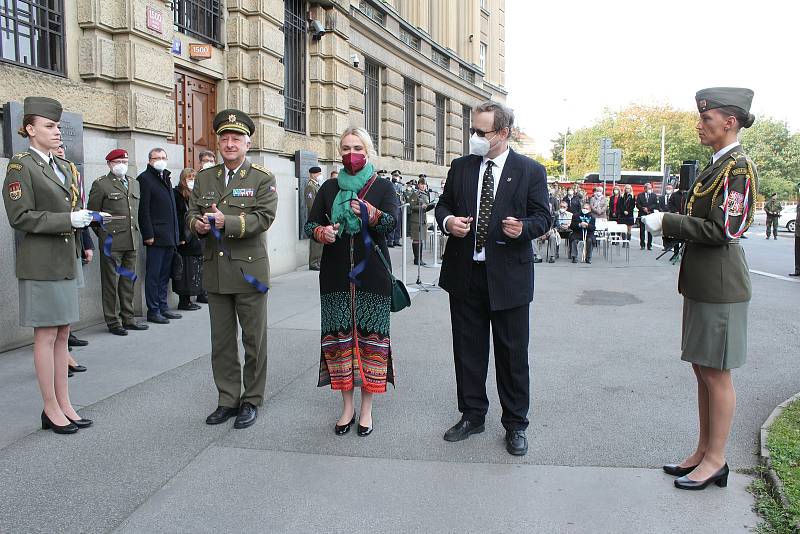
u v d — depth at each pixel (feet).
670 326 25.44
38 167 13.70
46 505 11.02
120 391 16.87
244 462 12.78
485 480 12.05
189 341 22.00
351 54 52.31
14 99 20.42
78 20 23.72
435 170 77.15
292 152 40.09
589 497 11.39
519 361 13.38
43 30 22.34
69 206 14.24
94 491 11.53
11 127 19.76
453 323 14.25
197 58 30.76
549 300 31.42
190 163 31.42
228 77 33.86
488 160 13.62
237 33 33.50
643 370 19.19
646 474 12.26
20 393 16.51
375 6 57.21
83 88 23.17
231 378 15.16
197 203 14.87
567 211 54.08
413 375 18.69
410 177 69.21
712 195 11.14
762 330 24.70
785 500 10.83
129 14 24.40
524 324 13.44
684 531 10.27
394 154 64.34
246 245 14.85
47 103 13.96
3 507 10.93
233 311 15.08
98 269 24.39
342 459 12.96
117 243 22.70
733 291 11.10
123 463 12.67
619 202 64.28
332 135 44.93
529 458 12.98
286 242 38.73
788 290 35.14
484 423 14.73
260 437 14.05
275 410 15.72
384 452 13.30
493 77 104.06
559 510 10.95
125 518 10.65
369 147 14.46
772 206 82.99
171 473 12.27
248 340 15.08
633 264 48.49
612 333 24.13
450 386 17.67
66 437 13.88
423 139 73.36
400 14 66.69
